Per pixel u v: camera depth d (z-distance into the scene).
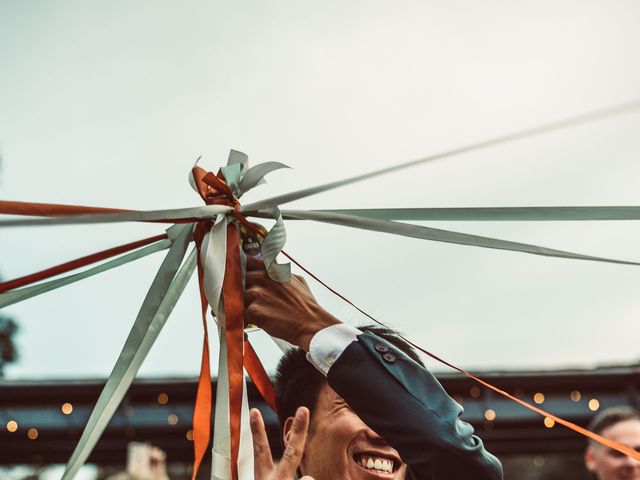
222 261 1.40
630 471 3.35
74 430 12.48
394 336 1.98
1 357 19.80
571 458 21.83
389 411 1.41
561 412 12.41
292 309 1.46
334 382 1.44
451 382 12.27
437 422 1.40
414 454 1.39
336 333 1.46
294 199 1.37
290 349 1.92
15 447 12.87
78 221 1.02
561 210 1.32
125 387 1.40
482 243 1.34
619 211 1.29
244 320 1.45
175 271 1.45
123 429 12.63
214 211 1.41
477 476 1.38
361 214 1.43
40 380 12.48
